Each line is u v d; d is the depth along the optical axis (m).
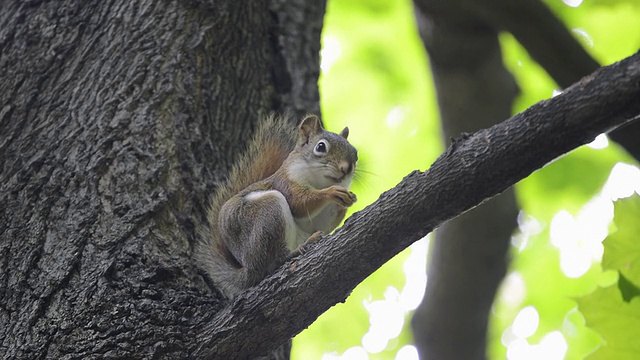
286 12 11.07
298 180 8.77
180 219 8.59
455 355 12.35
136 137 8.99
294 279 7.03
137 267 8.03
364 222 6.80
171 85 9.46
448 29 11.45
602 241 8.50
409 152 15.88
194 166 9.05
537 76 14.80
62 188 8.55
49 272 7.92
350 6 15.90
